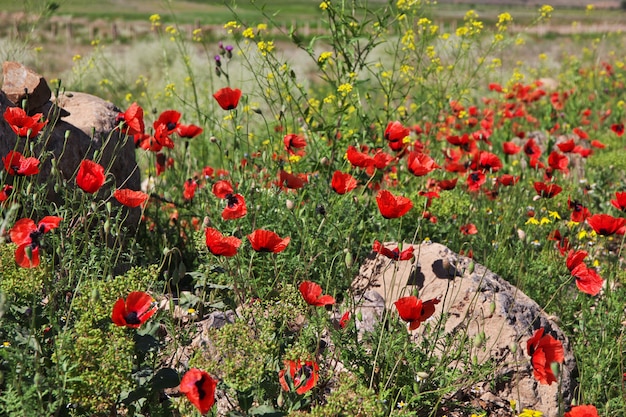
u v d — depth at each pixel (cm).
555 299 252
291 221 249
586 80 596
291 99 302
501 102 475
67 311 191
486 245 274
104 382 169
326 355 201
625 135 455
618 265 263
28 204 224
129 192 192
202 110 379
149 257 251
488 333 215
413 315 184
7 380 170
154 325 180
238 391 178
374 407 175
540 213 296
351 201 257
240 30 309
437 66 361
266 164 272
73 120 252
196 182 264
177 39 403
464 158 371
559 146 301
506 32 415
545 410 207
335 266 240
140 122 214
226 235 221
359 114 304
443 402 202
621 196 222
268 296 217
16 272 182
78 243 219
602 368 212
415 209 272
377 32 293
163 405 183
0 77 312
